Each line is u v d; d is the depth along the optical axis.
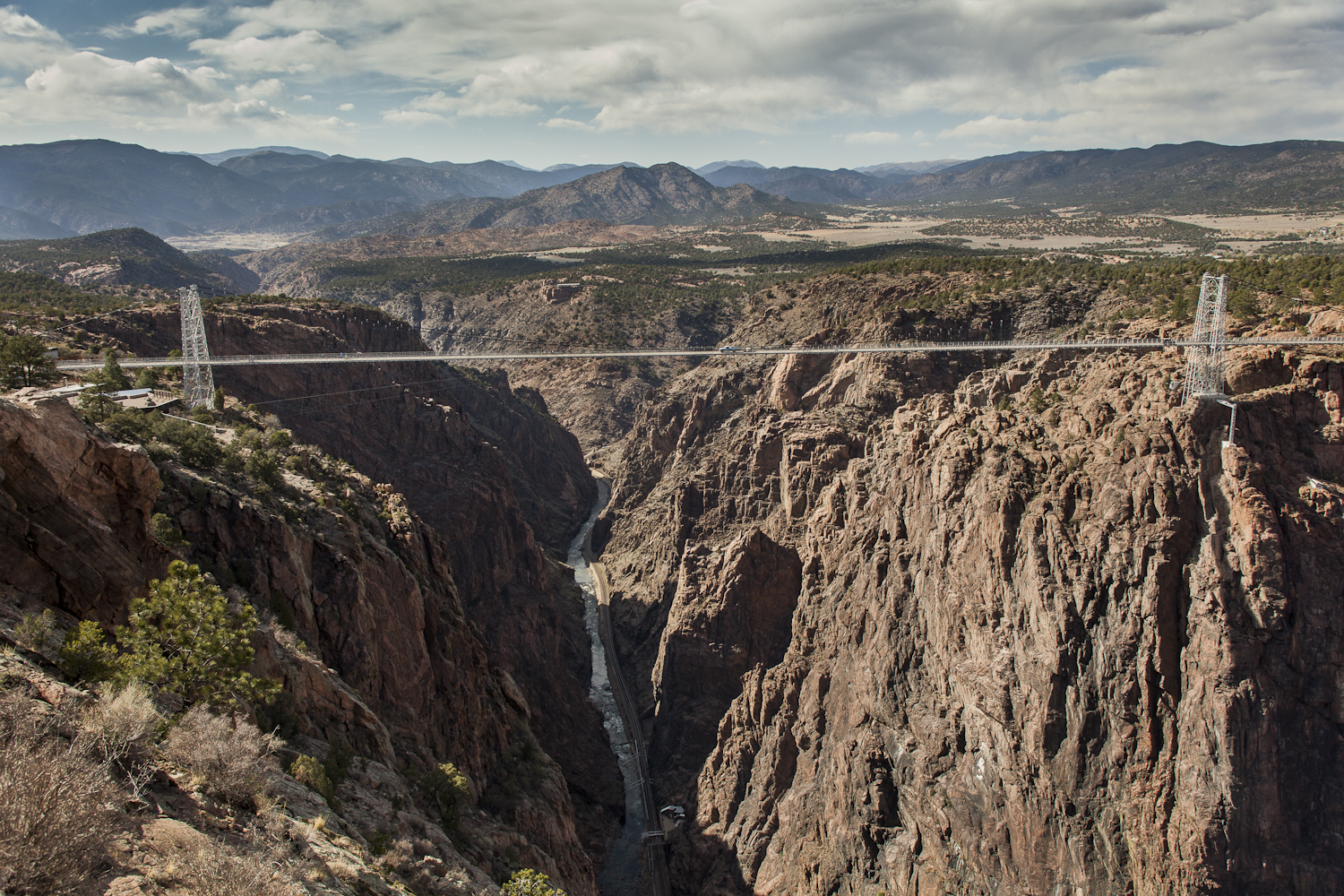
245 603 61.09
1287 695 76.38
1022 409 113.19
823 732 115.06
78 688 32.06
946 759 95.00
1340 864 73.69
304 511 80.00
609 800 128.88
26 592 38.50
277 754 45.78
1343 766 75.44
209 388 112.06
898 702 103.62
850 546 124.56
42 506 40.38
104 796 24.67
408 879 42.31
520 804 85.31
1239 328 103.75
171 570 42.41
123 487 46.53
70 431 43.06
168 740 32.00
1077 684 83.62
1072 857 80.88
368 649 73.69
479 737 91.06
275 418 119.25
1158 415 89.56
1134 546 83.38
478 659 100.75
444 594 100.62
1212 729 76.44
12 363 68.25
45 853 21.20
